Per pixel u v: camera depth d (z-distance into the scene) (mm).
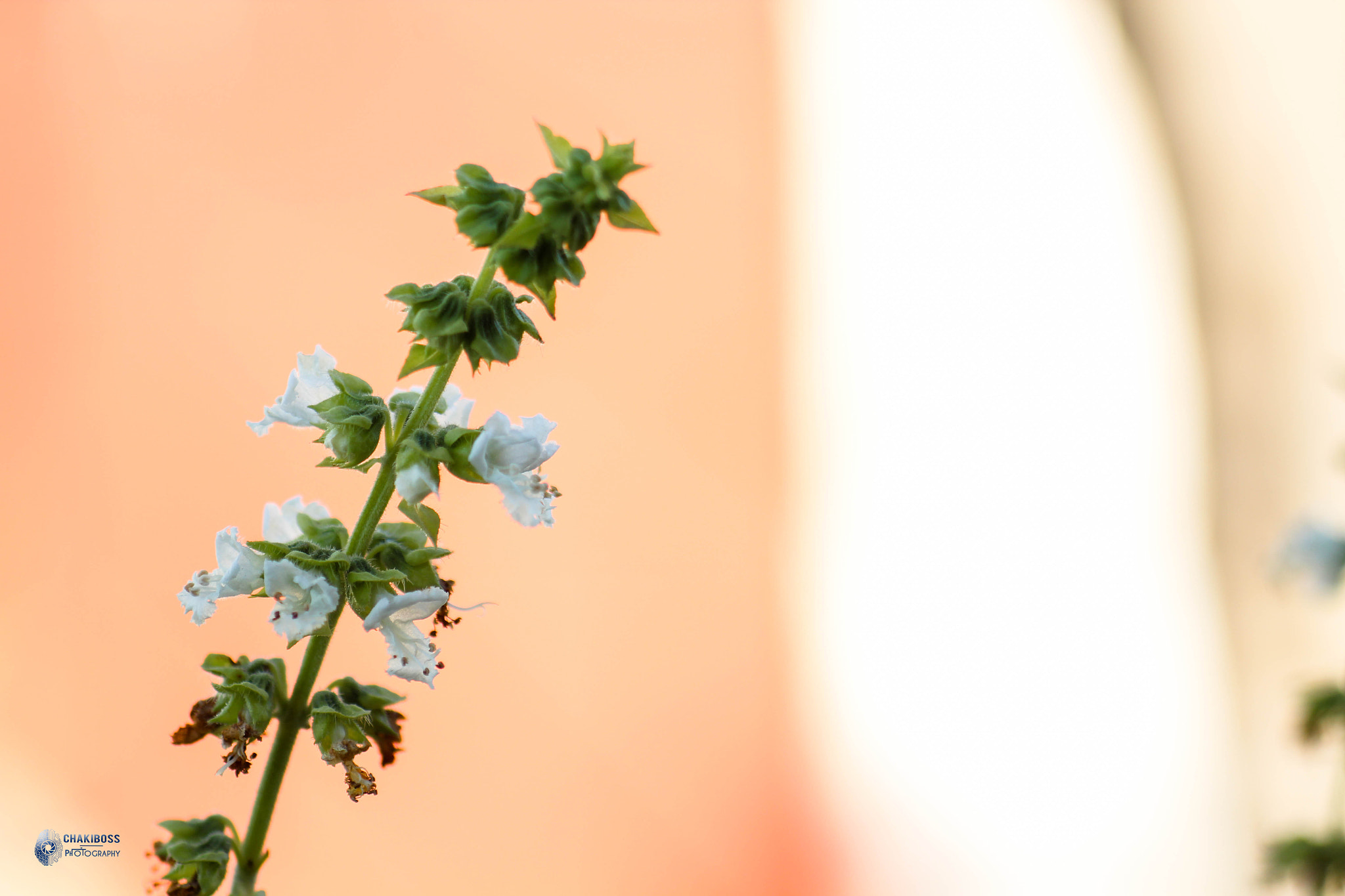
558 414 1145
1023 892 1211
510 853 1101
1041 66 1221
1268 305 1128
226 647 1021
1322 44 1062
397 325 1062
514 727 1115
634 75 1164
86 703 993
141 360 1023
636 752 1167
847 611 1271
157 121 1026
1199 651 1198
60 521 1002
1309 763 1064
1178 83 1153
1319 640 1095
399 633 429
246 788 1012
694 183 1196
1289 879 528
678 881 1169
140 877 976
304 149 1058
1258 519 1146
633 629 1173
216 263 1038
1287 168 1099
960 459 1286
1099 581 1269
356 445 430
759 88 1210
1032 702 1262
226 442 1028
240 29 1042
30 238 998
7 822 953
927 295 1272
